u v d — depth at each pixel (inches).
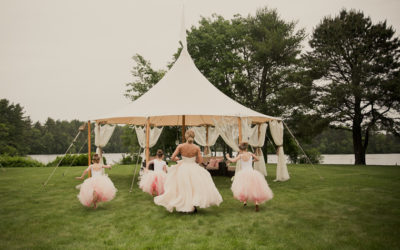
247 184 178.5
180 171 175.2
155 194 244.7
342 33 673.6
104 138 362.9
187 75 360.8
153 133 411.5
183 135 421.7
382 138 1547.7
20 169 511.2
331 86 682.8
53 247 117.3
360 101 700.0
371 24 671.1
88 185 184.7
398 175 383.6
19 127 1828.2
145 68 783.7
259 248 114.7
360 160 708.0
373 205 195.0
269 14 801.6
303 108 748.0
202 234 134.0
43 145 2178.9
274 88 808.9
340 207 189.9
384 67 644.7
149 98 342.0
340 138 1565.0
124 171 483.5
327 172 435.8
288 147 890.1
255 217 165.6
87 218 165.3
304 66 737.0
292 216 167.3
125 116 299.0
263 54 762.8
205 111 299.9
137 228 144.6
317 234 132.8
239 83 749.9
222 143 845.2
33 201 216.2
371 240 123.8
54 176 389.7
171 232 137.4
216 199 173.8
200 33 735.7
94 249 114.7
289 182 317.7
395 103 645.3
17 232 138.7
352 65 687.7
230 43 766.5
